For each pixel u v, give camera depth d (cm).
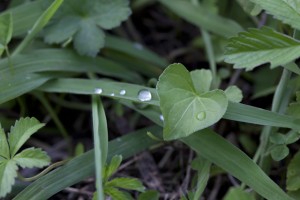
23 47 41
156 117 39
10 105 45
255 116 37
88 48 41
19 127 36
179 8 45
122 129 45
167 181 42
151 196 38
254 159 39
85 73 45
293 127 37
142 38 50
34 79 40
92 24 41
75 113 46
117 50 45
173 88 36
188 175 41
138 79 44
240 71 45
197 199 36
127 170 42
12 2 44
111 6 41
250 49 35
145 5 49
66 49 42
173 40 50
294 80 40
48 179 37
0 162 35
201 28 44
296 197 37
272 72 44
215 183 42
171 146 42
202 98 36
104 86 39
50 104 46
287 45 35
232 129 43
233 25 44
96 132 37
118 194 36
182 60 49
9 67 40
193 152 42
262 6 35
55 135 46
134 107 39
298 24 35
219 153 37
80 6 41
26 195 37
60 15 41
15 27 42
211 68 43
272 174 41
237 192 35
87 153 38
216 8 45
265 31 35
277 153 37
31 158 35
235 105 37
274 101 38
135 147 39
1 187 35
